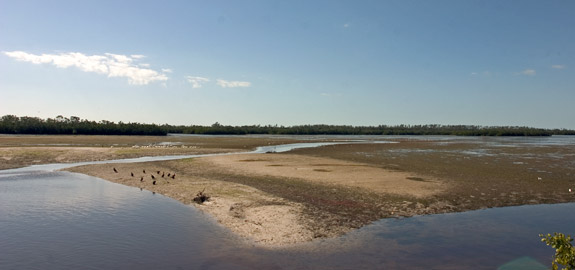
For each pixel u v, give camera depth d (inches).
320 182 994.1
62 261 454.3
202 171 1242.0
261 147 2655.0
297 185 952.9
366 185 945.5
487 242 534.3
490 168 1310.3
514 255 485.7
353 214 673.6
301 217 646.5
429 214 682.2
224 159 1620.3
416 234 566.9
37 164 1492.4
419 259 468.8
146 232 568.1
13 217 649.6
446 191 873.5
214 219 638.5
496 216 673.6
